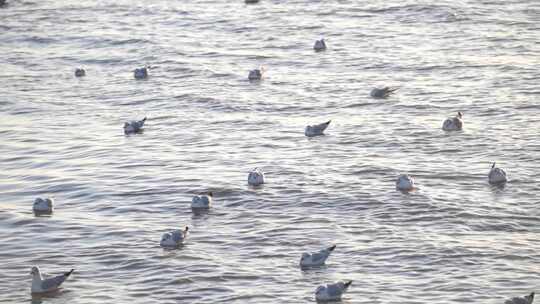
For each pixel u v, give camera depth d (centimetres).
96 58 8206
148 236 4597
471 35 8119
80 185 5347
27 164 5753
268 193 5091
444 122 6000
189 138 6119
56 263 4341
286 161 5597
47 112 6819
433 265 4166
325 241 4459
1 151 6000
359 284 4006
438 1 9238
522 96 6575
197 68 7688
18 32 9169
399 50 7875
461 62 7425
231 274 4144
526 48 7669
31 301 3984
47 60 8231
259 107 6681
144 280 4131
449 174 5275
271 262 4256
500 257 4219
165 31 8919
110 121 6569
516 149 5628
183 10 9700
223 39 8538
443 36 8169
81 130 6388
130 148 5972
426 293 3903
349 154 5675
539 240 4397
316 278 4081
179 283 4081
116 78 7625
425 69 7338
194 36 8688
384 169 5391
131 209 4966
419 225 4606
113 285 4094
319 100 6775
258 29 8806
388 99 6712
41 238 4638
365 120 6297
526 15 8631
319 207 4878
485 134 5906
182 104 6856
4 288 4112
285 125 6281
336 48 8056
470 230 4528
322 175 5331
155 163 5662
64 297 4000
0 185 5412
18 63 8169
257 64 7738
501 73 7100
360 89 6975
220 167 5541
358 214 4772
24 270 4284
